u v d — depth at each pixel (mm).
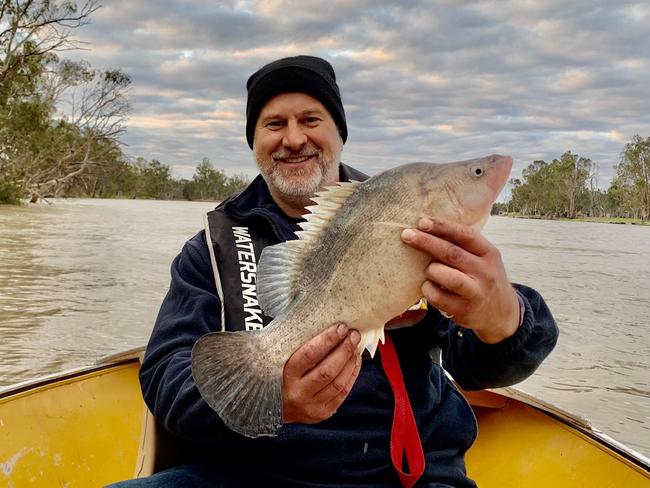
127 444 1227
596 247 8977
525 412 1285
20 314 2836
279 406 616
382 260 606
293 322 636
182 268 914
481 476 1212
